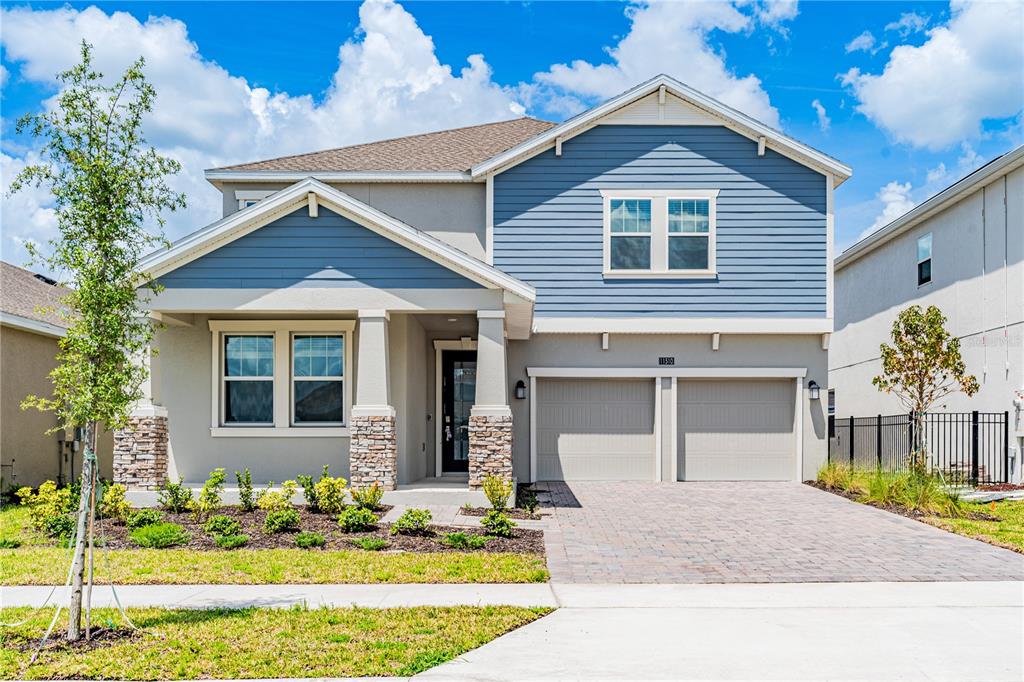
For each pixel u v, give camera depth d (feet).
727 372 61.72
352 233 46.96
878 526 42.63
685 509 48.08
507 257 61.46
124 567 32.22
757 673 20.94
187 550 35.35
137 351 26.48
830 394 101.40
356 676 20.53
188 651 22.21
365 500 43.42
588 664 21.47
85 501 23.84
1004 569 33.09
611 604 27.55
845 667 21.44
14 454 58.80
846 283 95.61
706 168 61.57
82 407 23.63
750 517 45.29
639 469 62.49
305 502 46.96
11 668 21.02
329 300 46.75
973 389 54.24
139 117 24.94
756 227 61.46
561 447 62.54
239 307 46.57
